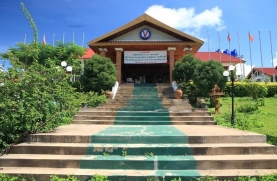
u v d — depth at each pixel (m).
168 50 21.23
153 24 21.27
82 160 5.31
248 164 5.19
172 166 5.19
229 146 5.72
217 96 13.74
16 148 5.90
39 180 4.91
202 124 10.59
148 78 29.81
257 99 17.48
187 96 16.75
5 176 4.81
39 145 5.91
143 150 5.69
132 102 14.80
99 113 11.75
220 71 15.61
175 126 9.56
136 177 4.78
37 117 6.88
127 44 20.58
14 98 6.76
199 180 4.66
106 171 5.08
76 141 6.30
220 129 8.23
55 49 24.73
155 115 11.55
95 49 22.33
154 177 4.78
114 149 5.74
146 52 21.58
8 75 6.82
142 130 7.80
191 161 5.19
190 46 21.06
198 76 15.66
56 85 7.83
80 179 4.81
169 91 18.11
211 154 5.65
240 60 31.62
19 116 6.47
